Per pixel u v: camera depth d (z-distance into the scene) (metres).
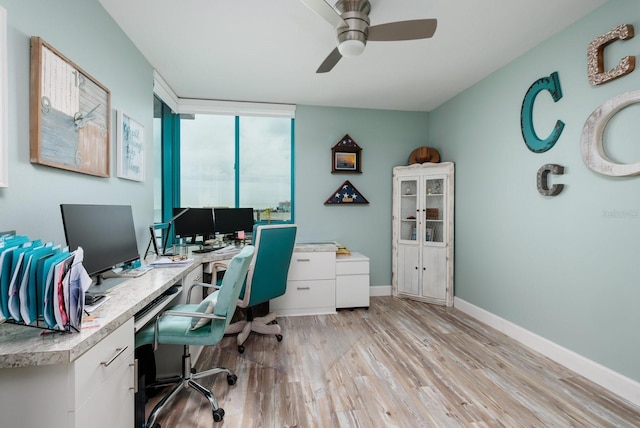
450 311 3.37
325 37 2.30
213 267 2.58
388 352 2.38
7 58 1.17
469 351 2.39
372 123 3.99
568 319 2.15
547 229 2.32
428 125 4.12
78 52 1.66
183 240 3.45
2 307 0.90
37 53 1.31
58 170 1.50
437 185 3.66
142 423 1.38
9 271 0.92
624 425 1.56
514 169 2.65
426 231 3.71
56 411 0.87
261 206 3.87
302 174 3.83
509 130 2.70
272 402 1.75
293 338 2.64
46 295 0.92
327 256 3.30
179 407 1.70
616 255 1.84
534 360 2.25
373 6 1.92
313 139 3.85
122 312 1.15
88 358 0.94
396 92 3.43
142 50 2.47
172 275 1.79
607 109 1.85
